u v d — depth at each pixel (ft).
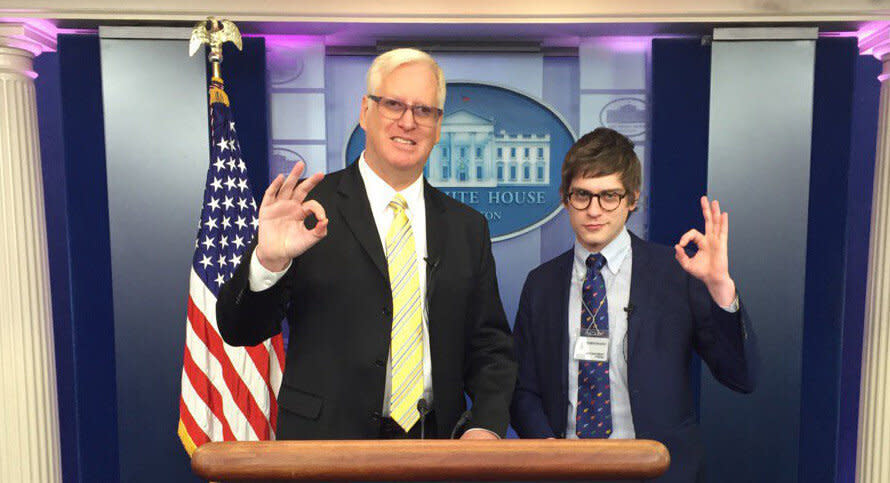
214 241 8.98
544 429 6.32
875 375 10.48
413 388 5.48
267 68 11.54
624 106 11.85
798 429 10.80
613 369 6.29
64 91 11.03
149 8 10.07
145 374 10.47
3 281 10.14
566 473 2.46
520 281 12.09
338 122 11.77
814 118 11.40
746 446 10.87
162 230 10.43
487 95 11.81
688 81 11.54
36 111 10.59
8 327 10.19
